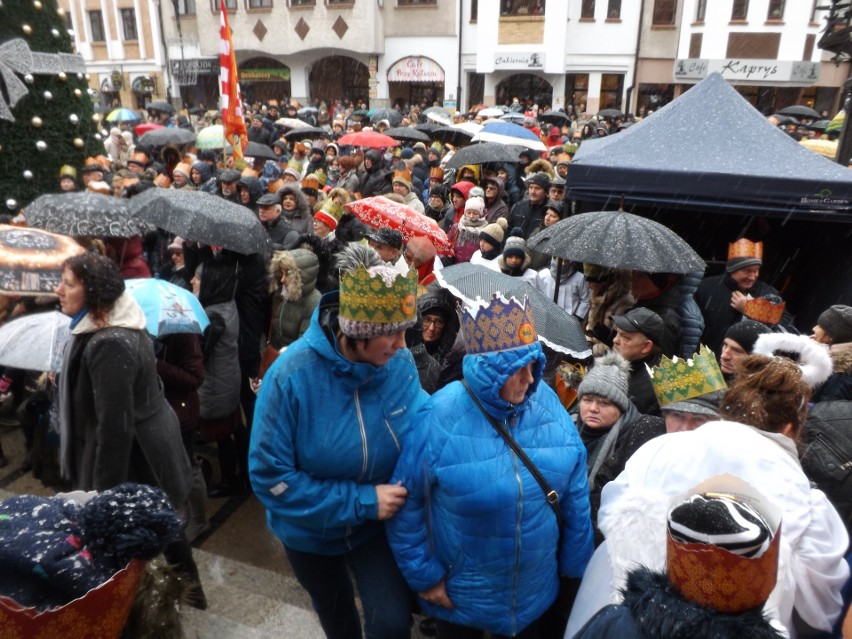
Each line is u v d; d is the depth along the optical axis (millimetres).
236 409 3812
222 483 3984
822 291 5293
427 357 2936
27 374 3762
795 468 1697
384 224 4301
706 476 1656
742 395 1879
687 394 2166
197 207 3824
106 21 31094
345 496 1920
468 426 1883
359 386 1911
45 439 3779
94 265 2307
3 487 3941
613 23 26234
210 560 3377
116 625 1313
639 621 1212
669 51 26219
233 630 2676
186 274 4504
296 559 2152
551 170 8328
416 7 27516
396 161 10656
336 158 10945
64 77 6316
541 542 1919
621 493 1781
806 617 1615
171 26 30359
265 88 31125
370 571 2094
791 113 17844
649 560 1598
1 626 1149
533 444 1897
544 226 6254
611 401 2375
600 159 4680
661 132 4930
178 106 31406
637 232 3549
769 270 5840
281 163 12109
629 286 3803
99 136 6906
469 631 2104
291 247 4422
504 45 26578
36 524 1298
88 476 2471
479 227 6145
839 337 2799
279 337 4047
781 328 3424
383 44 28391
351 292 1735
